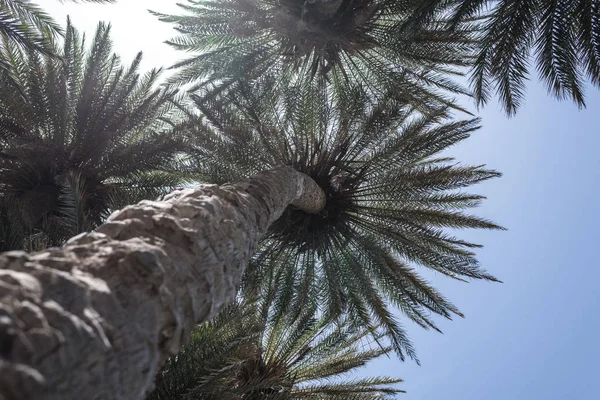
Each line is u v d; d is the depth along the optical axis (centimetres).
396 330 941
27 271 159
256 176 537
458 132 895
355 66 1205
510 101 763
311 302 1017
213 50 1173
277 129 939
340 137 946
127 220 254
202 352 611
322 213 945
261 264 983
